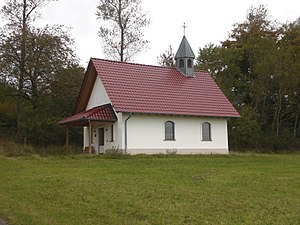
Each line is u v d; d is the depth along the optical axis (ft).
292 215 37.14
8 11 137.59
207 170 70.44
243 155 109.09
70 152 108.06
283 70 163.53
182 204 40.60
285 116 181.37
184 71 124.98
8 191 48.37
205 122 116.06
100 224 33.78
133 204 40.24
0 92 144.25
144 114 105.29
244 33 193.77
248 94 181.98
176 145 109.81
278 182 55.93
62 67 143.13
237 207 39.70
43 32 140.36
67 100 149.28
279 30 188.85
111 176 59.26
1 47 135.33
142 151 104.22
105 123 106.32
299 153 146.72
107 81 108.68
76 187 49.14
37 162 80.59
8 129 151.64
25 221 34.35
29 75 141.79
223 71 185.57
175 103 111.45
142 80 114.83
